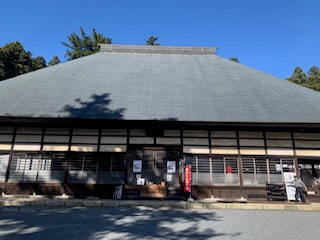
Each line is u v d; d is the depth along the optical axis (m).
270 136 10.17
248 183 9.72
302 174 11.38
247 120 9.34
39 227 5.14
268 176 9.81
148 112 9.72
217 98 11.05
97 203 7.98
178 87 12.05
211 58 16.84
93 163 9.81
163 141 10.07
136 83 12.30
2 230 4.90
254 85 12.38
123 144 9.98
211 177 9.77
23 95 10.60
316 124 9.31
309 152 9.98
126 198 9.37
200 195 9.53
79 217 6.16
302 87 12.38
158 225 5.51
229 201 9.39
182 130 10.20
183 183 9.77
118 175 9.71
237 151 10.00
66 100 10.37
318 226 5.81
